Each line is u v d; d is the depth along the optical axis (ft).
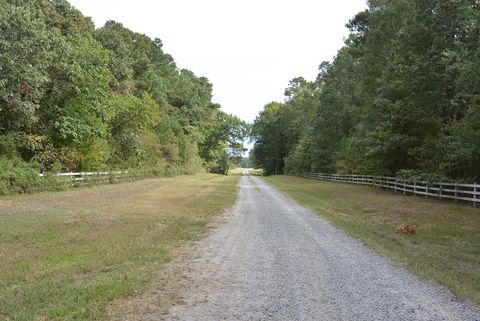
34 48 67.21
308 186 132.98
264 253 32.53
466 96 72.59
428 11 86.69
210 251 32.71
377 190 111.14
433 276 26.40
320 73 201.77
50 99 92.27
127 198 70.44
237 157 369.09
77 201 61.77
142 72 220.23
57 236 34.83
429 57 86.38
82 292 20.72
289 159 295.07
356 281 25.20
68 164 96.37
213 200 74.79
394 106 96.68
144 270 25.55
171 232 39.78
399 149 103.86
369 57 125.49
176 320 17.95
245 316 18.74
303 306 20.36
